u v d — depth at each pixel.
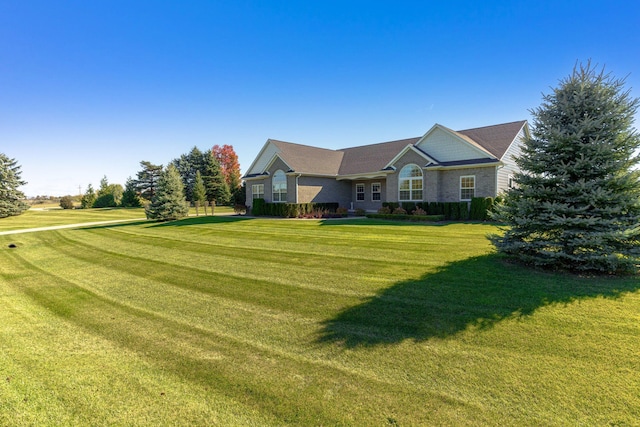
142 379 3.67
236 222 21.09
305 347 4.32
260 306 5.95
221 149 66.19
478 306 5.34
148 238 15.64
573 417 2.82
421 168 21.11
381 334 4.59
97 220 29.97
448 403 3.07
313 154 29.64
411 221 18.53
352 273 7.75
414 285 6.56
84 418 3.02
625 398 3.04
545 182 7.38
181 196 27.05
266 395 3.30
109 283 8.09
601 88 7.12
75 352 4.40
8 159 36.91
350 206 29.48
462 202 18.98
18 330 5.24
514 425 2.75
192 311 5.86
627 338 4.15
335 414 2.97
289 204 24.42
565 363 3.67
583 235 6.70
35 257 12.52
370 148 30.36
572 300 5.43
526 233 7.64
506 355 3.89
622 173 6.89
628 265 6.75
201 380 3.61
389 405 3.07
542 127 7.62
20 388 3.53
